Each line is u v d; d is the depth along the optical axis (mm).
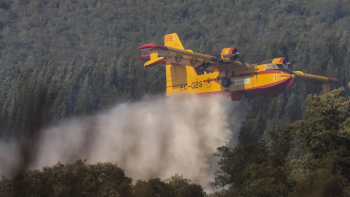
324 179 63312
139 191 64875
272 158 71875
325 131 71938
